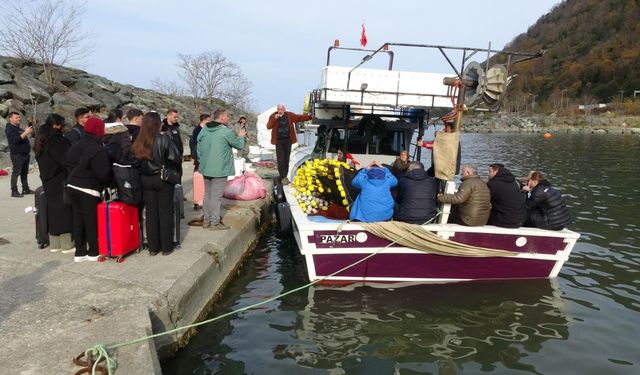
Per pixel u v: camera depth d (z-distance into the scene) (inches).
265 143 708.7
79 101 732.7
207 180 272.2
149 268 202.5
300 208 279.6
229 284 258.4
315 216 261.1
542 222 254.5
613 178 735.7
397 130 352.5
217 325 208.4
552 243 251.6
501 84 233.6
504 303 234.5
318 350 188.2
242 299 238.2
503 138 2445.9
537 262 256.1
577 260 313.1
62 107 683.4
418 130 349.4
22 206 314.5
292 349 188.7
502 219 246.7
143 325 151.6
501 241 245.8
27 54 756.6
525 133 3292.3
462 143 1926.7
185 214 312.3
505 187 246.5
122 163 207.6
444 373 173.5
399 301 234.1
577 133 3152.1
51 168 211.0
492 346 193.8
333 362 179.8
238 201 363.3
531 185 264.2
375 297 238.1
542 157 1179.3
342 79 286.5
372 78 287.7
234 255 272.2
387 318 216.5
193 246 237.9
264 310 224.5
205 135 267.9
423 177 249.6
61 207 215.2
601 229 399.2
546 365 180.2
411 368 176.4
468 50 244.5
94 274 193.0
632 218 442.6
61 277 189.0
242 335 199.8
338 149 356.5
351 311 223.0
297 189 271.4
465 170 249.0
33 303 164.9
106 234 205.2
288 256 309.3
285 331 203.8
